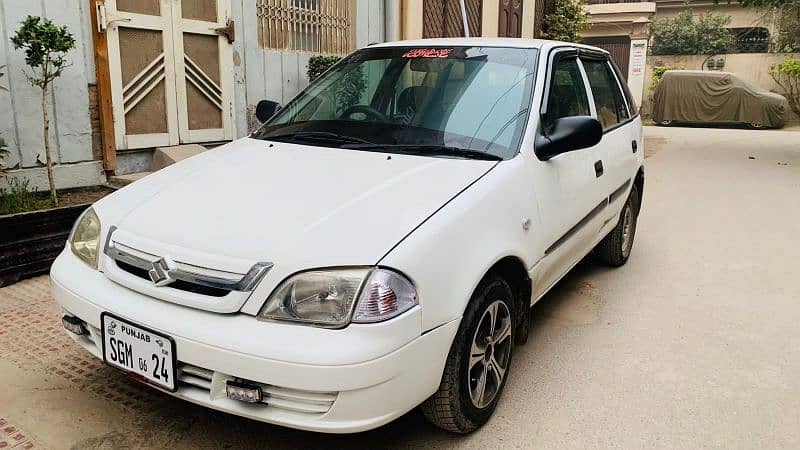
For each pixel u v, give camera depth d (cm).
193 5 589
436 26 971
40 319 368
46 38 421
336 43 775
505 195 280
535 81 341
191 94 600
